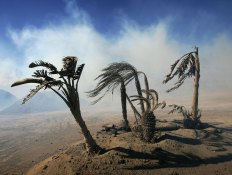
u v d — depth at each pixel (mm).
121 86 16453
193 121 18016
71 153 13234
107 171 11406
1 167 14945
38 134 25750
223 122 23641
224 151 14141
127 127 16891
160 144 13516
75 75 12180
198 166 12352
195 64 18766
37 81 11914
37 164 14484
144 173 11461
